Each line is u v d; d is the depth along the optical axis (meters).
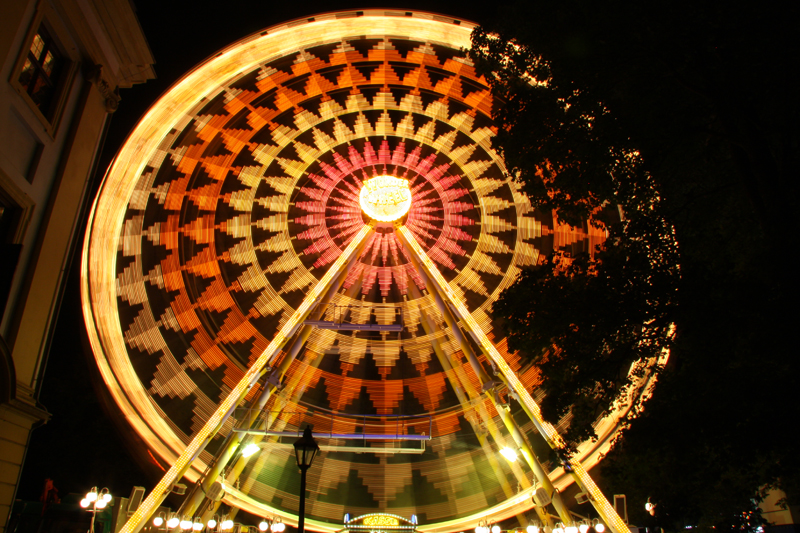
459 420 22.50
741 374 9.90
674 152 12.60
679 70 11.38
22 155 12.67
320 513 26.09
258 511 21.78
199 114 24.92
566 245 24.20
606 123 11.81
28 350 12.79
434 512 25.22
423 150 27.08
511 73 13.39
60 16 13.52
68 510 18.78
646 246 11.70
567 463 12.09
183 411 21.52
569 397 11.59
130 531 15.88
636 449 10.94
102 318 20.14
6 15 11.44
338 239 25.12
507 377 18.52
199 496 18.12
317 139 27.14
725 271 10.52
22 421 12.30
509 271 24.00
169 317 22.30
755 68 10.03
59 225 13.88
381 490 26.86
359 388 22.88
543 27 12.22
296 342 21.42
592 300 11.33
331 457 26.69
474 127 26.73
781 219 9.59
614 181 12.67
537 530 17.75
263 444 20.16
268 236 26.16
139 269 22.14
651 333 11.27
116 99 16.17
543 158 12.77
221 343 22.91
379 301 26.48
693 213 13.11
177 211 23.69
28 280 12.73
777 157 11.18
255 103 26.36
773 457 11.03
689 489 11.23
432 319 23.64
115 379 19.75
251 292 24.33
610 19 11.06
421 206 25.28
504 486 21.88
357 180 25.48
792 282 8.84
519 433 19.16
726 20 9.84
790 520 17.61
